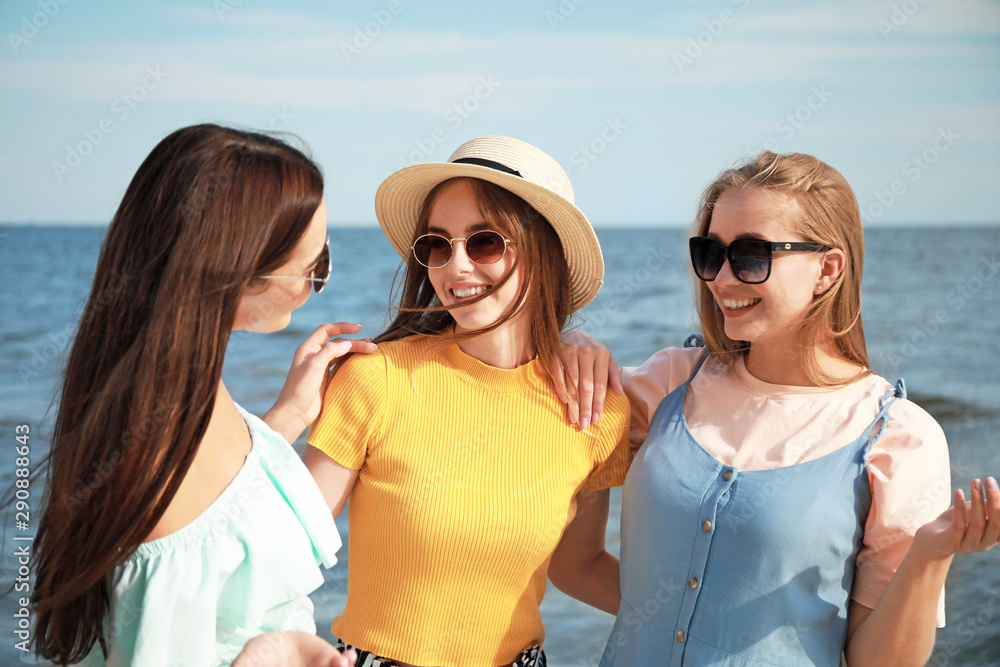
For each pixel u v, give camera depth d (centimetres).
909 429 190
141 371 134
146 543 143
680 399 221
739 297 200
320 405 206
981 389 1295
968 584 579
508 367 220
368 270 2950
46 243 3625
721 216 201
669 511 202
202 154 141
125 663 144
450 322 231
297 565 160
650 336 1805
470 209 206
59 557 136
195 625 144
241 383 1314
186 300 136
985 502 156
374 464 206
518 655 212
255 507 155
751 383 211
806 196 195
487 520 200
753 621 189
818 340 204
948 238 4622
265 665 144
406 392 209
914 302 2231
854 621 192
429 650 202
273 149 151
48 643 144
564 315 229
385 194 227
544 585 223
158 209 139
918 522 182
